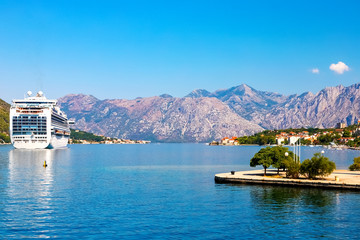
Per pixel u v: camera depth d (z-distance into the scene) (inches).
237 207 2982.3
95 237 2199.8
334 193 3582.7
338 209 2913.4
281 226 2445.9
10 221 2524.6
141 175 5305.1
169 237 2203.5
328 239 2194.9
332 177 4350.4
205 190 3811.5
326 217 2672.2
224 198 3356.3
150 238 2183.8
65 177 4921.3
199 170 6225.4
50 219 2576.3
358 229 2385.6
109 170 6102.4
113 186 4097.0
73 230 2330.2
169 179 4803.2
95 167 6692.9
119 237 2199.8
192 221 2549.2
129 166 7066.9
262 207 2982.3
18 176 4958.2
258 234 2276.1
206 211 2837.1
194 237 2208.4
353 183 3757.4
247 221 2561.5
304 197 3390.7
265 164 4480.8
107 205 3029.0
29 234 2257.6
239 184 4237.2
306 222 2541.8
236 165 7440.9
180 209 2898.6
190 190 3814.0
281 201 3216.0
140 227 2396.7
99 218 2608.3
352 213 2785.4
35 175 5108.3
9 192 3622.0
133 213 2755.9
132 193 3617.1
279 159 4522.6
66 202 3142.2
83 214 2716.5
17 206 2972.4
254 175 4660.4
